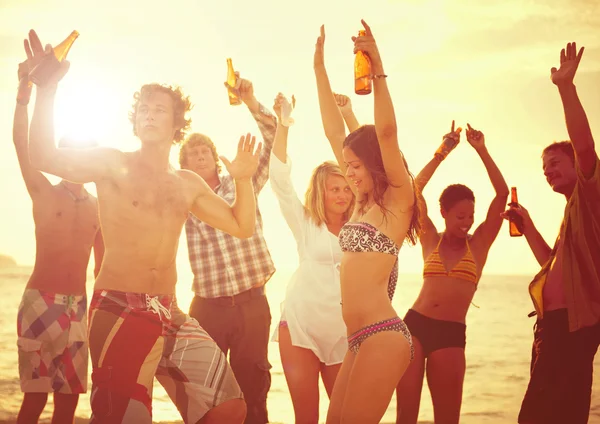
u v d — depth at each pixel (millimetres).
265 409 4371
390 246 2775
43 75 2865
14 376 7246
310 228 3785
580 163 3521
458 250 4160
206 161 4723
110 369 2979
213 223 3400
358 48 2789
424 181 4254
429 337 4039
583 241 3590
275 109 3914
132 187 3135
